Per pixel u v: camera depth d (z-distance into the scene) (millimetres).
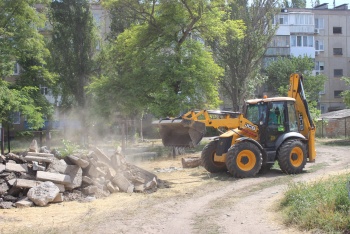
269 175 15250
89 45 36344
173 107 24516
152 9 26297
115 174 13406
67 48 35750
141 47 26594
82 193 12203
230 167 14797
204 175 15922
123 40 27594
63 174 12211
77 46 35875
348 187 7910
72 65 35906
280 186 12867
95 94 27375
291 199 9445
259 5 34500
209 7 25719
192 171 17141
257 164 14945
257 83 40812
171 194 12461
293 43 54031
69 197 11867
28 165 12422
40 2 25203
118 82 26609
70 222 9250
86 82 35938
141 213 10031
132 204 11148
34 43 24797
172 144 15219
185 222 9031
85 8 36250
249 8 34531
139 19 27438
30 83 27594
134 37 26609
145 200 11648
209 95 25969
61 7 35750
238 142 14992
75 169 12484
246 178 14703
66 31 35656
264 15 34594
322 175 14023
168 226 8742
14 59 24469
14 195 11602
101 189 12562
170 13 25734
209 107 26172
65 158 12852
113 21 37250
